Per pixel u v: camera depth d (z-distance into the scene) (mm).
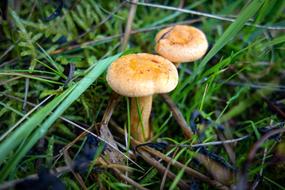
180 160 183
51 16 210
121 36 235
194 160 176
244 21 185
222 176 167
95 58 211
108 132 178
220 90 227
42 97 187
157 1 274
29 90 197
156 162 171
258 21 201
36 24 214
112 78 156
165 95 195
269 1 202
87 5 239
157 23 251
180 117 192
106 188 164
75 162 160
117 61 163
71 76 185
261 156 179
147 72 154
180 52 181
